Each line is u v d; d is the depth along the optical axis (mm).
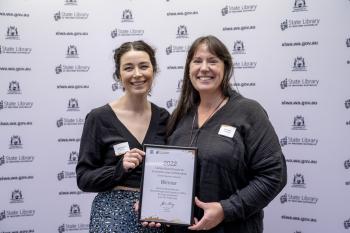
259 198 1656
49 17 3168
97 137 2002
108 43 3199
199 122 1868
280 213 3012
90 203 3285
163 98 3180
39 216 3230
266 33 2949
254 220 1789
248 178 1777
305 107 2895
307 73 2879
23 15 3143
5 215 3195
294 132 2934
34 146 3197
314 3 2840
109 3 3184
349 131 2807
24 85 3166
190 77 1910
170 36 3143
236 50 3020
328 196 2875
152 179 1776
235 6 3008
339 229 2857
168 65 3162
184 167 1747
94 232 1928
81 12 3186
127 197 1912
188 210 1722
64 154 3234
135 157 1825
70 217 3268
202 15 3078
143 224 1767
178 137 1895
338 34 2803
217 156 1699
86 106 3225
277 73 2941
